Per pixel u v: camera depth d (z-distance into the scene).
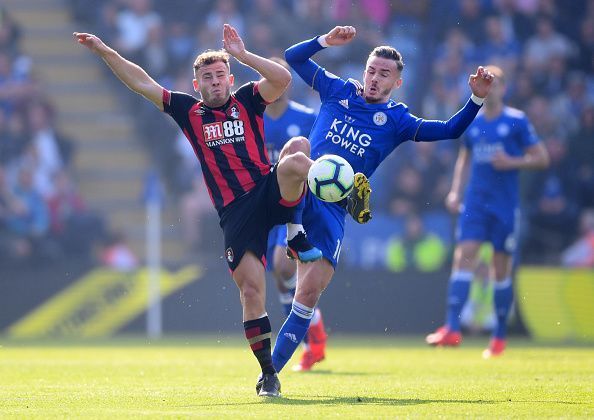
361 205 21.34
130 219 66.50
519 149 40.31
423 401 20.53
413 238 58.06
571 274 54.84
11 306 55.94
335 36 25.20
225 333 55.25
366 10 67.94
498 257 40.34
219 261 57.50
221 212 21.53
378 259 58.22
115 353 40.31
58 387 24.14
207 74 21.55
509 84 66.06
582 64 68.00
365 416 17.55
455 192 41.25
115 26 70.12
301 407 19.09
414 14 68.06
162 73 68.75
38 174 61.50
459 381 26.34
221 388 23.77
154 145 68.31
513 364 33.88
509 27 68.12
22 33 73.44
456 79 65.94
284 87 21.80
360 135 25.06
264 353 21.14
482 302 53.97
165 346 46.19
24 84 66.31
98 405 19.72
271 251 33.84
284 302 32.59
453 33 67.38
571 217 61.06
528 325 54.22
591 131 65.06
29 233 59.94
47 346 46.19
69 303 55.72
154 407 19.23
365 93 25.16
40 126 64.38
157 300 55.53
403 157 61.25
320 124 25.64
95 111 70.56
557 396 21.84
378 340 52.09
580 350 43.81
